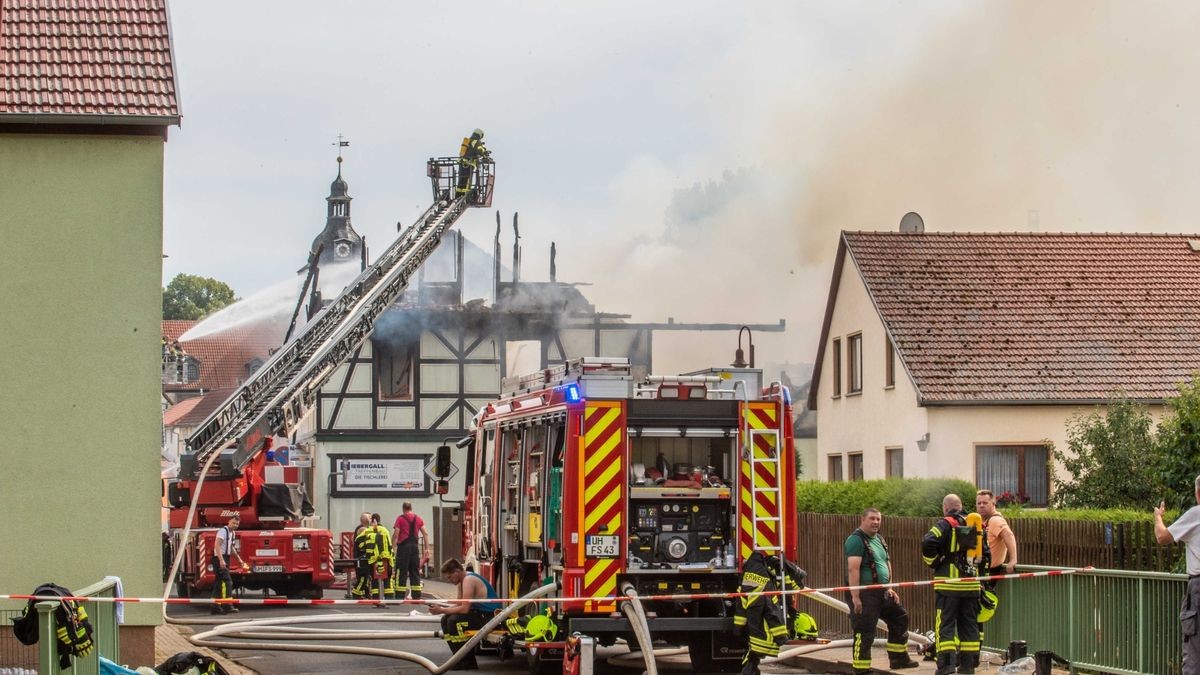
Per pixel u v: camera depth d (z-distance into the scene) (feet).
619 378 47.60
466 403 138.72
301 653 59.67
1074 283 98.07
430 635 61.72
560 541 47.75
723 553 48.60
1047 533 50.90
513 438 54.80
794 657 53.42
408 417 137.90
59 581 47.57
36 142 48.24
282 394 91.86
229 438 88.63
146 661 48.06
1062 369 90.94
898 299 96.58
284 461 92.79
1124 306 96.12
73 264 48.29
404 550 88.48
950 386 89.76
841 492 78.18
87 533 47.85
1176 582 41.75
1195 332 93.86
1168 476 50.03
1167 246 102.01
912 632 53.42
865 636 46.06
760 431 48.34
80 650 33.24
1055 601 47.06
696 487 48.24
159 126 48.57
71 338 48.16
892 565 61.26
